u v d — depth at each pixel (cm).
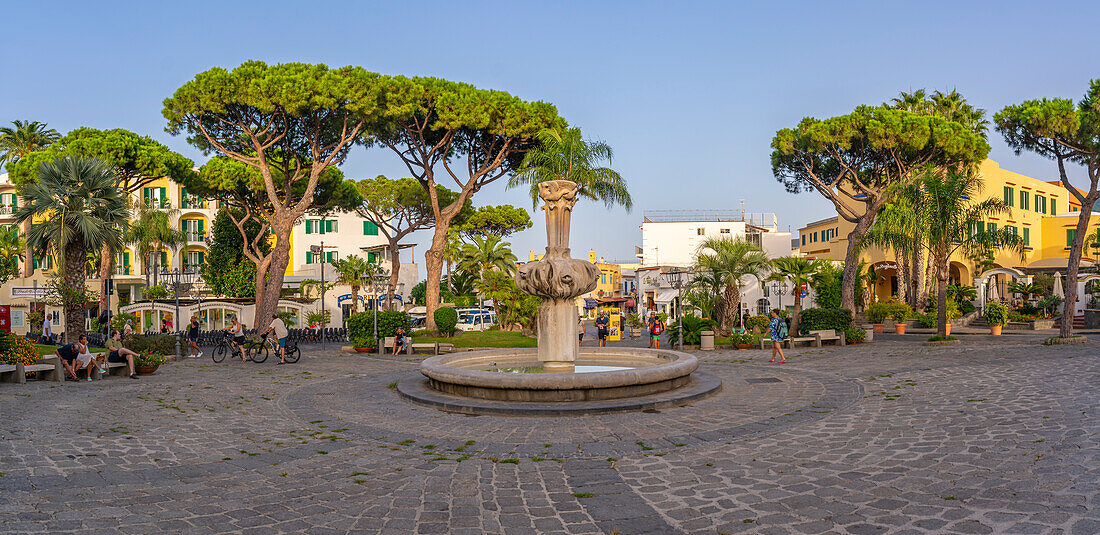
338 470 749
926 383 1297
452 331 3045
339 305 4381
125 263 5006
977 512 543
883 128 2952
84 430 928
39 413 1048
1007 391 1134
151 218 3966
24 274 4591
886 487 626
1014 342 2314
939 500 579
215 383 1537
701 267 2816
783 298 3994
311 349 2722
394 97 2552
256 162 2680
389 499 636
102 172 2338
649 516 575
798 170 3597
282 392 1393
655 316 2655
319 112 2545
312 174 2641
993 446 754
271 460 796
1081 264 3669
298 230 5706
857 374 1510
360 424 1027
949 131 3003
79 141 3284
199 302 3409
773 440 861
